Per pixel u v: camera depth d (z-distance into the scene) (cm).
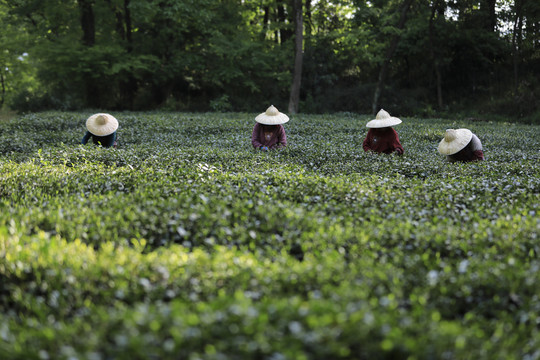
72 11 2986
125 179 694
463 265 372
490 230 458
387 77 3488
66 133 1476
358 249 431
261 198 583
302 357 246
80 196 599
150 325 274
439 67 3272
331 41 3378
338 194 614
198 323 279
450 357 269
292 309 289
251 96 3372
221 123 1902
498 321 333
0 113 3070
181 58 3088
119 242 454
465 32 3164
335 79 3369
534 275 364
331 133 1770
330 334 268
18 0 2911
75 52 2798
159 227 494
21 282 376
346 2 3089
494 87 3212
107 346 275
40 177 697
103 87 3186
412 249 440
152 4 2752
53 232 479
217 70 3162
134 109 3291
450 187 646
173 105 3167
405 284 359
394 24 3019
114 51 2902
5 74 3588
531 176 760
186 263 377
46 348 292
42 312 342
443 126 2064
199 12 2917
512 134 1798
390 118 959
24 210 536
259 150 1025
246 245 455
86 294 355
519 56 3288
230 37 3256
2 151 1191
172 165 840
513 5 3222
